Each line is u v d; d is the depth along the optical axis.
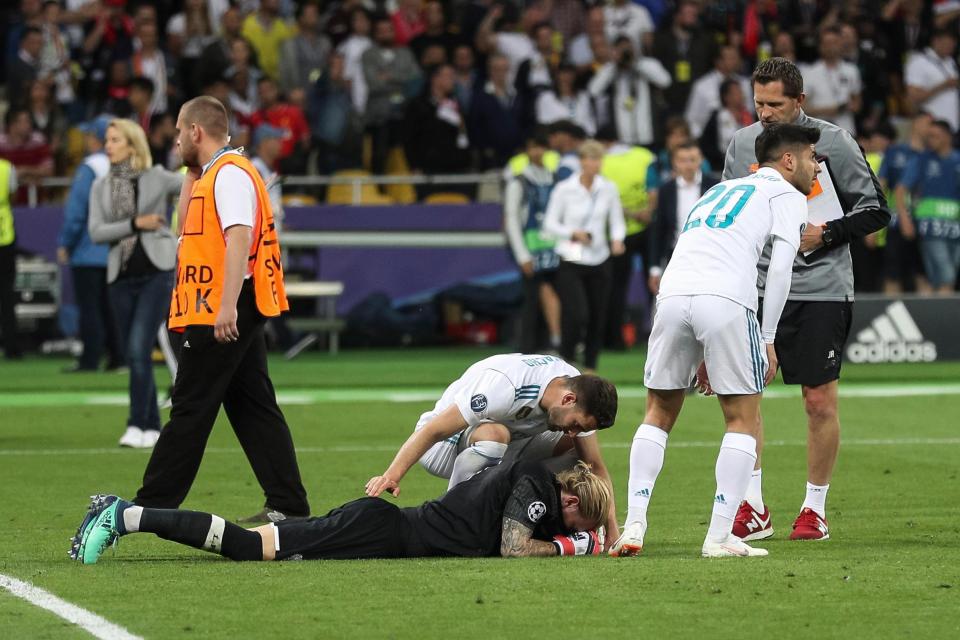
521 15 83.69
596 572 23.02
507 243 62.62
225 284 26.50
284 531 24.12
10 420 47.44
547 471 24.91
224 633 18.97
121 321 40.53
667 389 25.53
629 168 67.38
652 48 78.00
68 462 38.19
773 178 25.61
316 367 65.31
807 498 27.78
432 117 76.44
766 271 28.14
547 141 61.03
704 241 25.09
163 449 26.88
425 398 53.59
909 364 64.81
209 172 27.02
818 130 25.91
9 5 86.00
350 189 76.25
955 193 71.81
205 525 23.80
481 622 19.61
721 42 82.88
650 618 19.89
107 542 23.70
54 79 76.50
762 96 27.72
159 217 39.53
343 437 43.38
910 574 23.03
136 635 18.81
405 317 73.88
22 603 20.69
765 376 25.20
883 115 84.25
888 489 33.78
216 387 27.05
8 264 68.25
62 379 59.88
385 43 77.88
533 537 25.17
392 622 19.59
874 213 27.58
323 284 69.75
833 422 27.59
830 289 27.69
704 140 73.19
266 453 28.38
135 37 76.88
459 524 24.52
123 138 39.44
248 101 75.69
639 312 76.31
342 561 23.95
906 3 87.94
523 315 62.28
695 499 32.47
